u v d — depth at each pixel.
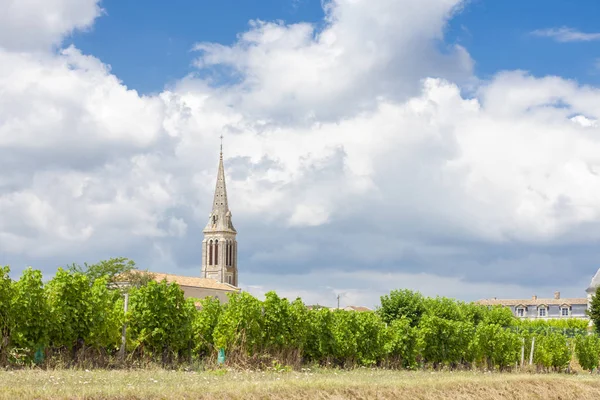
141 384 24.05
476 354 55.94
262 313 40.81
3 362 29.86
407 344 49.66
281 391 24.98
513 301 198.25
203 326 40.19
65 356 32.44
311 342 44.00
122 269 109.25
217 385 24.81
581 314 189.62
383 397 27.52
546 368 64.62
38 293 31.45
